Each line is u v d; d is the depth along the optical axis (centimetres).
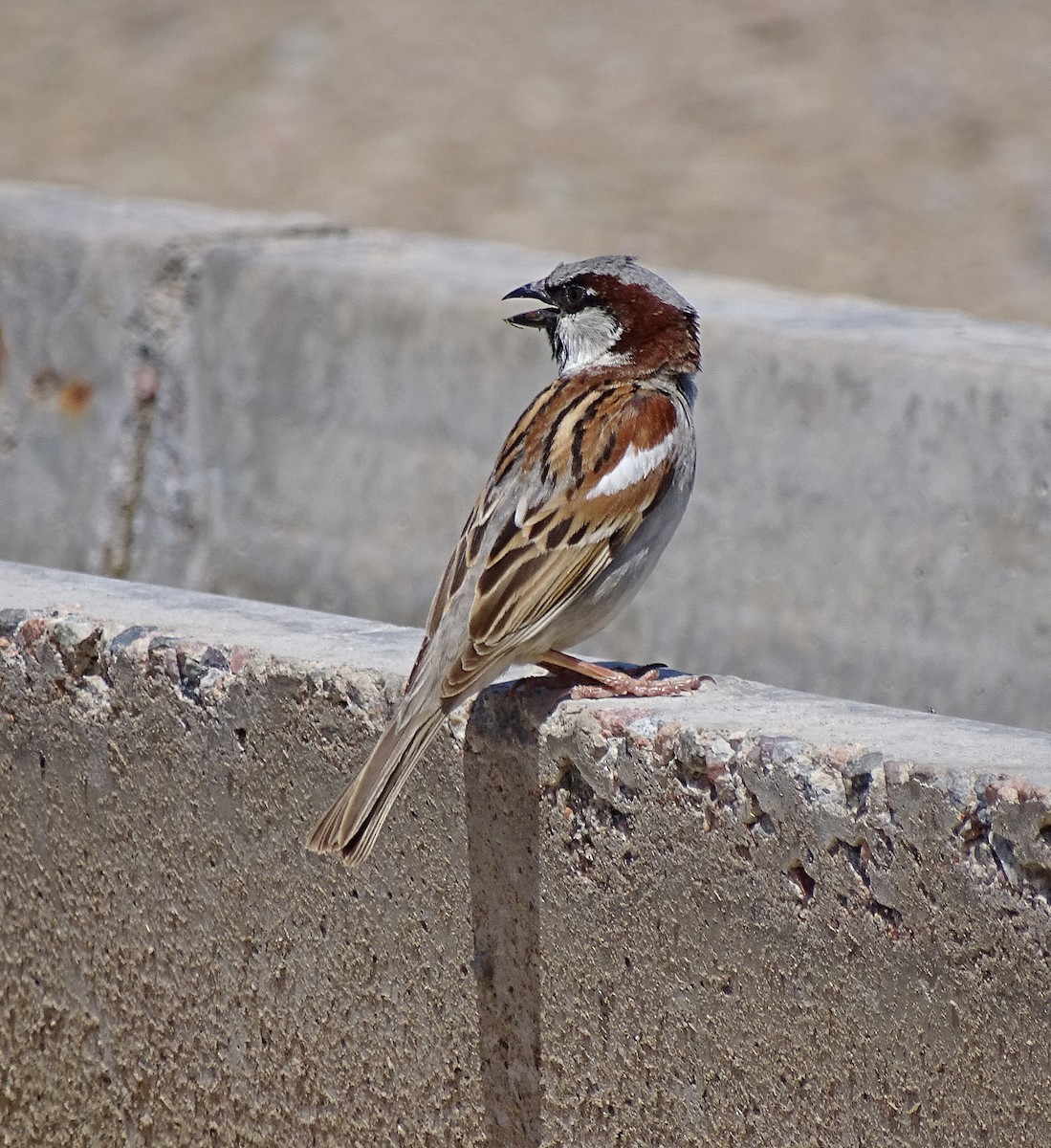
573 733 657
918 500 1074
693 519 1159
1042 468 1030
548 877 672
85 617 773
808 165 2138
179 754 752
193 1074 774
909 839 583
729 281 1309
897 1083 596
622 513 757
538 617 734
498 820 682
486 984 694
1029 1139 569
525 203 2086
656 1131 659
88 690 772
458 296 1216
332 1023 734
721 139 2200
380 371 1248
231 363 1305
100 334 1338
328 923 727
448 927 699
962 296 1869
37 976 811
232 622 768
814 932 609
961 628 1066
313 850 645
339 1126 739
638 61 2372
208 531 1323
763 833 615
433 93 2339
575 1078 677
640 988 655
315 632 754
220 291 1306
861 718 641
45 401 1365
